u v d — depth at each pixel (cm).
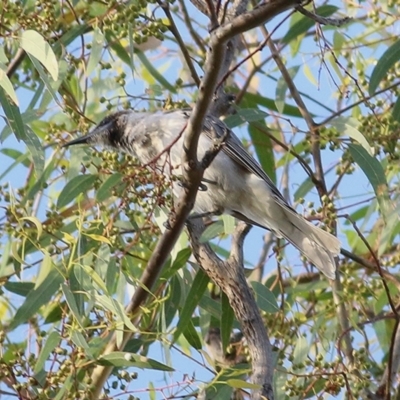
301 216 1088
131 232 1086
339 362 986
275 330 1078
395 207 1098
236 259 1024
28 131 1022
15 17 1029
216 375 929
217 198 1130
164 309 1032
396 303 1177
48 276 1009
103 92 1196
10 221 984
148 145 1134
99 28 1062
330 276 1067
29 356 909
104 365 934
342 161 1181
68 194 1080
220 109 1169
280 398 1002
